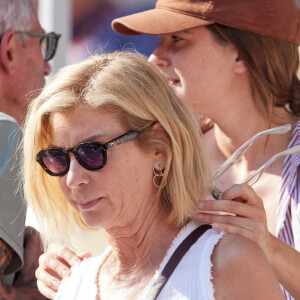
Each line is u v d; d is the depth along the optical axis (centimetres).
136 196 713
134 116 702
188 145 724
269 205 958
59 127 706
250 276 650
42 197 799
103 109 694
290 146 971
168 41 1040
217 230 700
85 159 689
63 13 2022
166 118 711
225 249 674
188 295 660
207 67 1003
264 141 1002
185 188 723
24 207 898
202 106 1024
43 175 788
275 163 986
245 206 737
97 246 1026
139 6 2159
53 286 827
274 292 648
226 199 746
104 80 698
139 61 736
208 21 988
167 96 728
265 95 995
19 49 1048
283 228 932
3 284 878
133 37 1784
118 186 701
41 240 927
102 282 771
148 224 731
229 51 1001
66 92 701
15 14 1037
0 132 888
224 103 1012
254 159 1012
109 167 694
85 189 702
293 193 926
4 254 870
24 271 954
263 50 991
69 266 841
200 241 695
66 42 2027
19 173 884
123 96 693
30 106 769
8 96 1048
